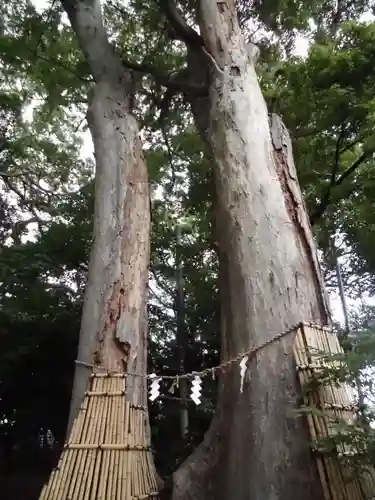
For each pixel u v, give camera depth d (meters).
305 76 6.35
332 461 2.77
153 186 9.09
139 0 8.02
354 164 6.51
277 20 7.68
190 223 8.70
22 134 11.05
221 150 4.47
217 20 5.39
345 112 6.07
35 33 8.10
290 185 4.22
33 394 7.51
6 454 7.67
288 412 3.07
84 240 8.54
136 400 3.95
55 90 8.73
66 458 3.39
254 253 3.77
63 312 7.70
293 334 3.36
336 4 7.58
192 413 7.11
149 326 8.41
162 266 8.86
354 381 2.83
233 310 3.70
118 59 6.30
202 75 5.98
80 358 4.15
